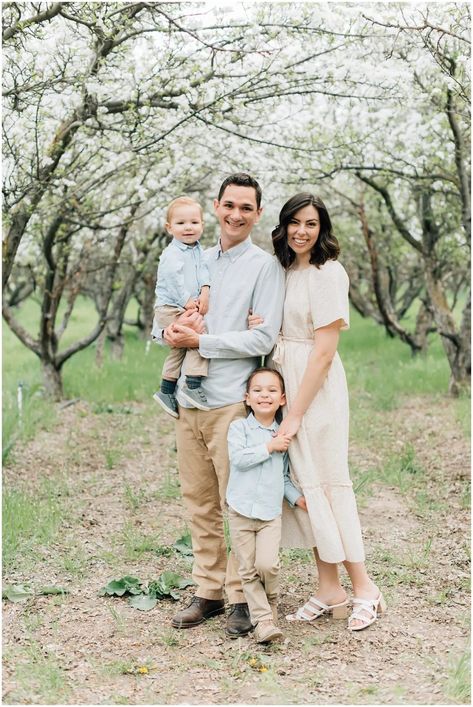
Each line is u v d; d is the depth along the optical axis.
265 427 3.87
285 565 4.80
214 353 3.82
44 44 5.55
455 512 5.75
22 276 17.64
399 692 3.29
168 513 5.85
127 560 4.89
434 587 4.43
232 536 3.85
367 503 5.99
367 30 5.94
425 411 9.38
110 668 3.57
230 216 3.86
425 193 9.92
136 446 7.99
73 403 9.98
